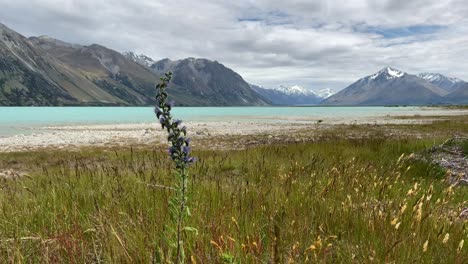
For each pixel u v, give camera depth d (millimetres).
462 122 49031
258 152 15109
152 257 3568
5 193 7137
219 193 6062
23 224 4969
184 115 102062
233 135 34844
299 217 4805
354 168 8234
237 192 6145
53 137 34906
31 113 116000
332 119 72000
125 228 4516
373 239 4195
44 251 3924
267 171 9141
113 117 86500
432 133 33062
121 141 30766
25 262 3885
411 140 17594
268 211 5004
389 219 4465
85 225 4816
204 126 50500
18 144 28859
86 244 4223
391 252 3861
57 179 8336
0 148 26312
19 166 17281
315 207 5375
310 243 4082
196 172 8570
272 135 34250
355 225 4711
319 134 34625
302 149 15547
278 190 6273
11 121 67562
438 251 4094
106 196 6047
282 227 4371
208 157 14844
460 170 10008
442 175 9609
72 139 32844
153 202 5426
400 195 6570
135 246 3965
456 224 4625
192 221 4539
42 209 5426
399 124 49062
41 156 20422
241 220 4703
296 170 8117
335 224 4797
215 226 4301
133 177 7832
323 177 7391
